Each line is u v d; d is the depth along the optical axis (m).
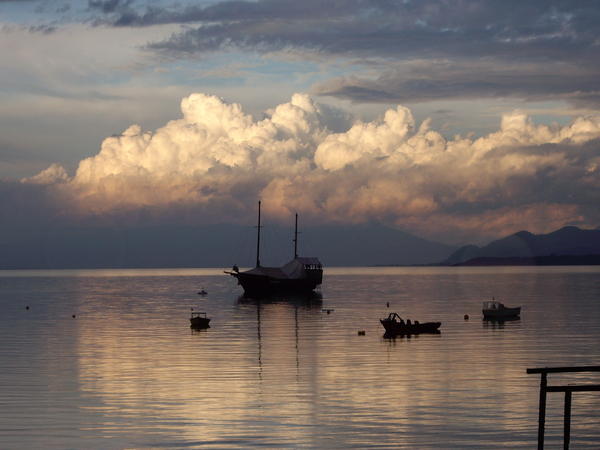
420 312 130.25
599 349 72.00
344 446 36.25
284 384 52.16
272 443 36.84
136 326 105.62
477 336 86.12
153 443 37.00
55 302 178.25
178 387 51.28
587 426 39.72
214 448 36.12
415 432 38.62
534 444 36.50
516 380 53.19
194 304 165.12
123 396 48.19
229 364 62.66
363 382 52.69
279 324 106.38
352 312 131.88
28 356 69.50
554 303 152.00
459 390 49.44
